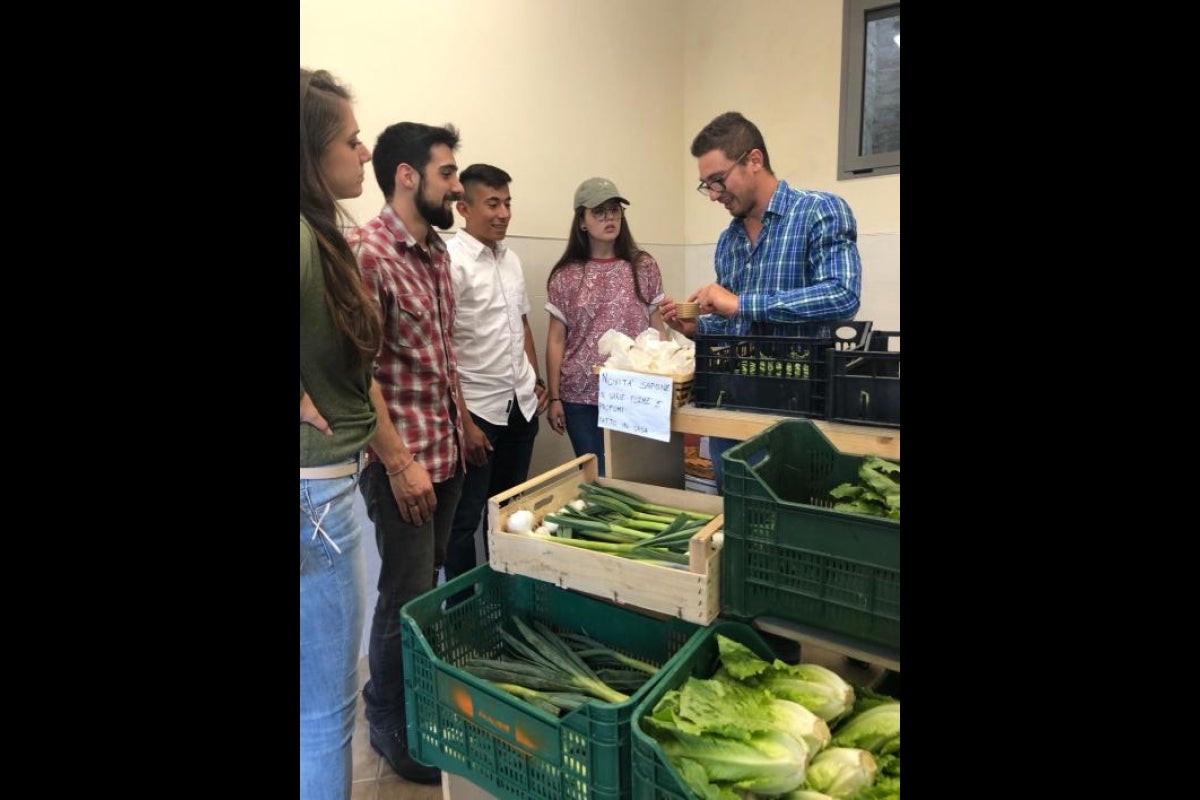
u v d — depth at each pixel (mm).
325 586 1256
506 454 2486
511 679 1293
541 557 1321
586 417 2592
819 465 1313
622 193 3236
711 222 3609
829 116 3164
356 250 1602
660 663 1394
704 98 3535
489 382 2291
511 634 1507
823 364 1345
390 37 2211
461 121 2459
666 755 939
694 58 3539
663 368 1516
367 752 1952
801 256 1845
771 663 1115
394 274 1633
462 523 2262
